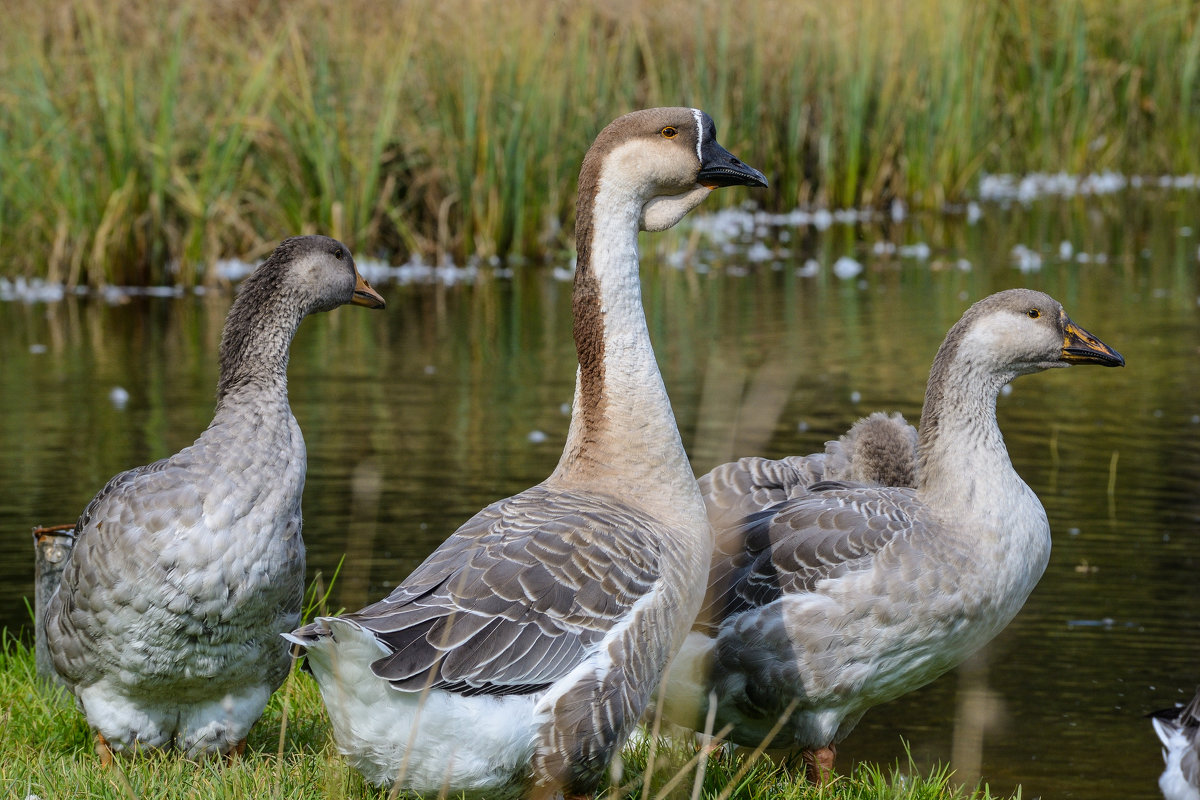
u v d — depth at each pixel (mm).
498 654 5477
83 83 21656
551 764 5668
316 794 6305
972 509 7387
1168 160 32438
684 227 25438
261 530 6516
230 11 24703
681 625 6184
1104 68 32188
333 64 23594
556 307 20578
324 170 22688
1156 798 7977
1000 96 32625
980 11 30250
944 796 7387
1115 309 19703
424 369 17000
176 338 18469
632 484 6422
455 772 5473
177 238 22250
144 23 23406
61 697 8062
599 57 25406
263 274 7066
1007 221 27438
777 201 28562
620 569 5832
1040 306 7695
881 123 28219
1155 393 15914
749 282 22062
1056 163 32375
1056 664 9602
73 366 16953
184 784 6418
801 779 7191
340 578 10633
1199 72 32531
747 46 27578
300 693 8398
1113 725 8820
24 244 21750
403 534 11547
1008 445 14141
